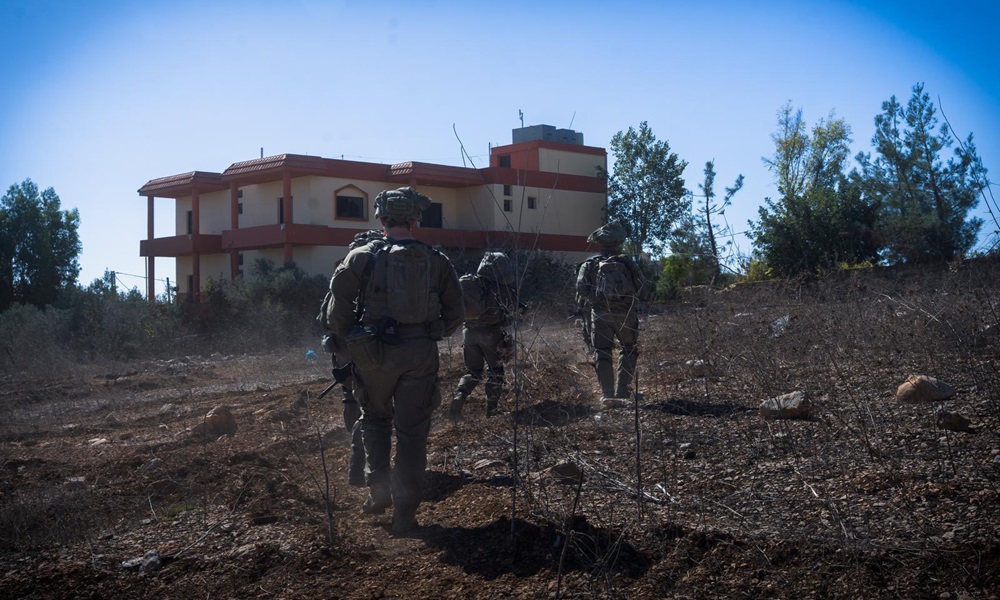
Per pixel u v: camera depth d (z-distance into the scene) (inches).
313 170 1178.0
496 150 1358.3
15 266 1429.6
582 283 284.2
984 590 115.0
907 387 225.6
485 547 152.0
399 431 169.0
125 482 221.0
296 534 168.1
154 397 450.6
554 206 1254.9
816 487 161.5
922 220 462.9
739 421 223.8
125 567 158.2
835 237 735.1
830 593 120.4
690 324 288.8
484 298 258.1
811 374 268.7
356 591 141.9
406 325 167.9
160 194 1405.0
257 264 1131.9
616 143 996.6
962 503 143.8
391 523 174.6
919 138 420.2
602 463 192.7
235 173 1226.0
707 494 164.4
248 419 318.3
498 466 201.5
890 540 132.0
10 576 156.1
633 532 146.7
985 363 239.0
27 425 360.8
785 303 350.6
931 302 308.5
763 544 135.6
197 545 167.2
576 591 131.3
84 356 740.0
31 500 197.8
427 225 1243.2
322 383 430.0
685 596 125.4
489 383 265.1
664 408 249.1
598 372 278.5
